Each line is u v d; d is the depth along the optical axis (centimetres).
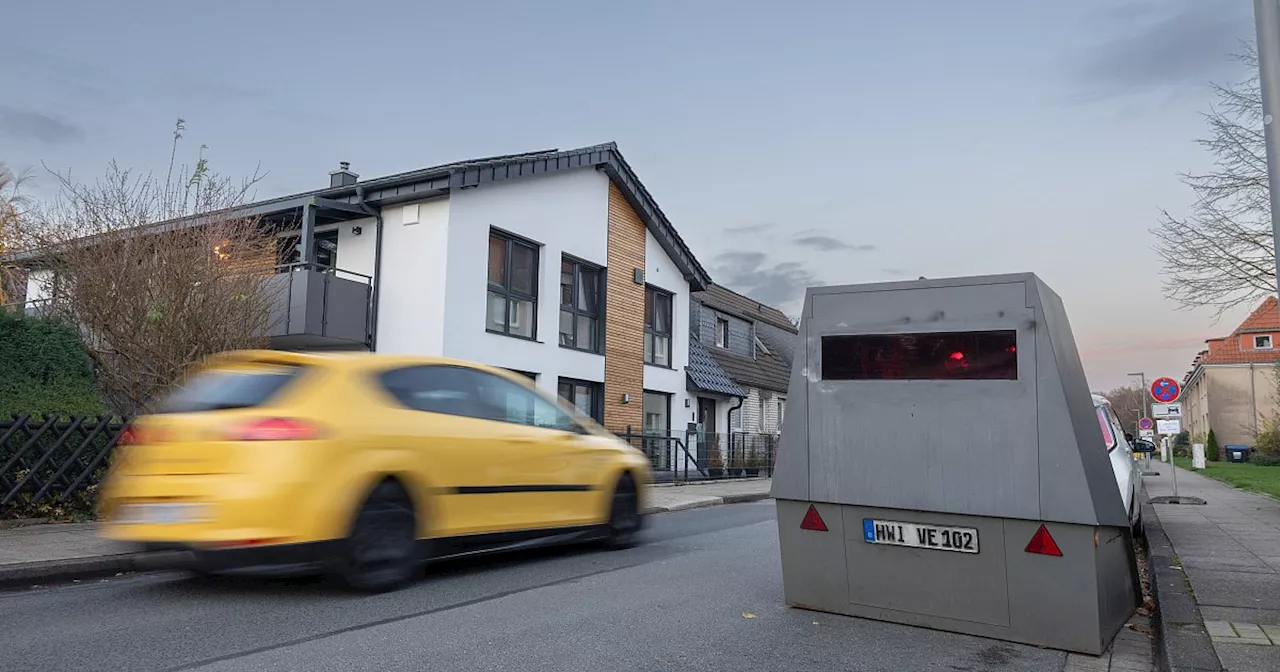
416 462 609
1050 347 466
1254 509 1248
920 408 499
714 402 2438
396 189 1508
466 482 651
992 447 476
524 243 1698
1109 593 491
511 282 1661
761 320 3073
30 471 814
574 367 1795
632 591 622
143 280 976
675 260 2216
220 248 1052
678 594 611
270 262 1170
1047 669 438
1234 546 812
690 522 1127
